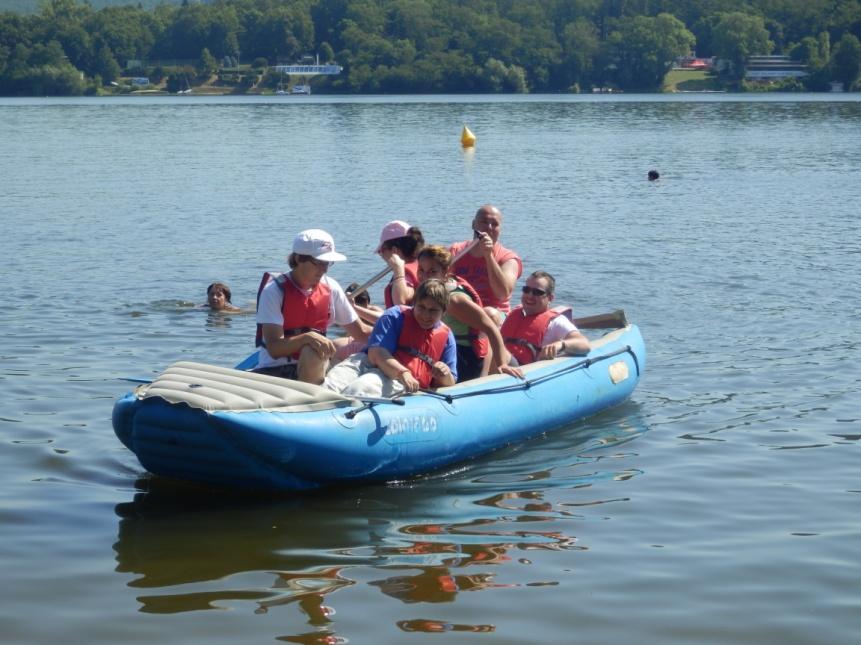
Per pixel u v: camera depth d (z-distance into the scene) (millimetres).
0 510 5973
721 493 6301
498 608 4875
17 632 4641
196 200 21500
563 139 40438
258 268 13969
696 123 50938
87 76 114500
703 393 8430
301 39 119375
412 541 5629
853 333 10273
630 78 107250
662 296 12164
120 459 6848
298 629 4672
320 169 28203
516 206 20688
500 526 5844
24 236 16578
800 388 8477
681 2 119000
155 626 4695
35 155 33094
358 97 101000
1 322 10617
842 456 6914
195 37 120312
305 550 5508
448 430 6762
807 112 60875
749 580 5152
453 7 112875
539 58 106938
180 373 6539
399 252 8164
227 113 63906
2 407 7832
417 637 4613
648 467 6789
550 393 7559
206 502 6191
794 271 13594
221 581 5141
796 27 112312
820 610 4859
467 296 7422
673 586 5094
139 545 5555
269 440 5988
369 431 6371
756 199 21750
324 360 6711
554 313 8234
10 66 108125
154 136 42938
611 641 4590
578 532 5746
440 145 37344
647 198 22031
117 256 14812
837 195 22312
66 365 9031
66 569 5262
